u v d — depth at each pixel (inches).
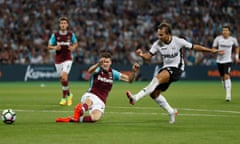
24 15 3297.2
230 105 1514.5
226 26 1770.4
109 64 1050.7
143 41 3299.7
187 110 1347.2
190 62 3230.8
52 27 3253.0
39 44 3149.6
